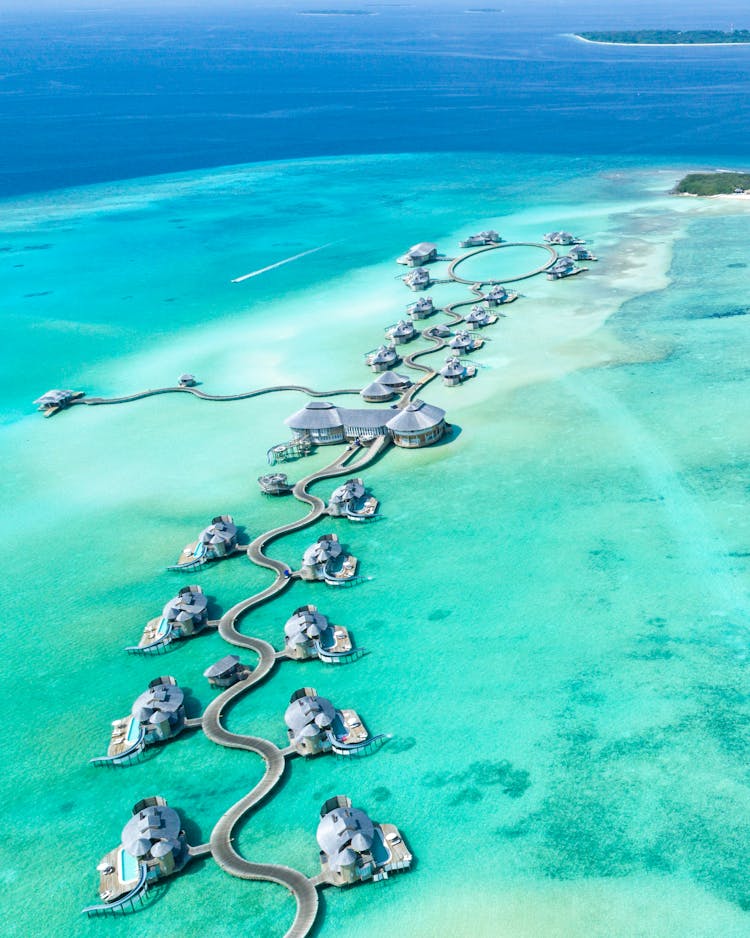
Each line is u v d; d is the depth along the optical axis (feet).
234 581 175.32
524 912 102.37
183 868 113.09
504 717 132.46
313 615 153.07
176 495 212.43
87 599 174.70
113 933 105.81
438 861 110.22
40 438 255.29
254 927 104.58
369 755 128.26
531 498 191.01
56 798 127.03
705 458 199.72
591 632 148.46
